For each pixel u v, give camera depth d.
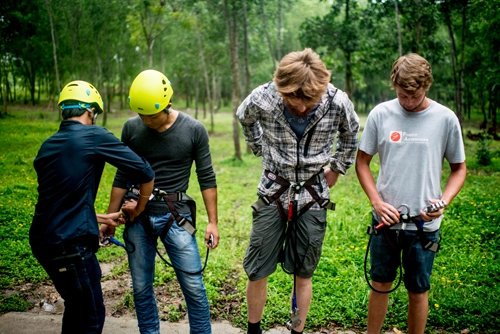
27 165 10.06
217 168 12.64
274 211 2.54
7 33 24.14
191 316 2.60
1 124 19.66
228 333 3.00
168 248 2.56
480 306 3.22
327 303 3.32
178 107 51.19
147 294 2.60
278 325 3.12
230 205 7.31
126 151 2.30
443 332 2.99
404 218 2.43
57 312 3.29
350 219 5.66
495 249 4.56
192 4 17.53
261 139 2.73
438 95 29.83
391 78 2.38
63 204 2.17
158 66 36.69
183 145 2.53
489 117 31.38
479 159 11.81
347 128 2.54
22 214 5.68
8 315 3.17
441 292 3.48
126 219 2.53
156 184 2.54
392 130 2.46
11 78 42.28
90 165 2.23
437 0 14.03
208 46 27.62
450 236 4.94
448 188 2.46
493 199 6.47
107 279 3.99
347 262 4.25
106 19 22.91
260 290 2.67
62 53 26.31
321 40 16.17
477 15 14.08
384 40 15.45
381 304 2.67
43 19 23.48
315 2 27.47
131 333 2.98
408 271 2.51
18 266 4.00
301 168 2.48
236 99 14.08
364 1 19.31
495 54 16.75
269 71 38.25
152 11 18.72
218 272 4.04
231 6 15.91
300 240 2.56
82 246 2.18
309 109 2.32
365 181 2.60
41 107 34.41
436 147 2.41
